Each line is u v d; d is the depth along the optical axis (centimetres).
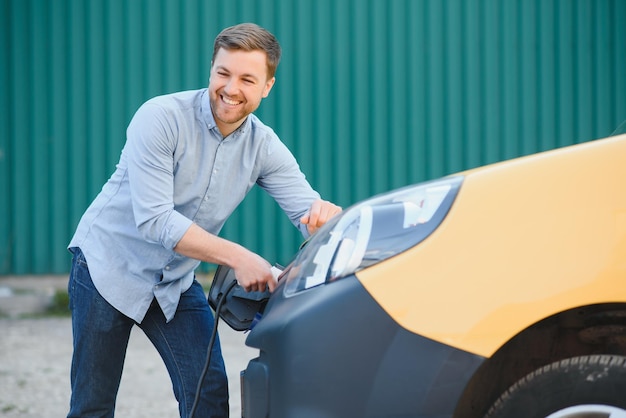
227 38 312
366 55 932
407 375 243
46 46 907
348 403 247
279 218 926
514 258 244
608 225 243
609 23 961
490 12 945
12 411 513
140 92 913
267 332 263
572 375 245
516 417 249
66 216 914
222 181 331
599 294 239
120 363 340
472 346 241
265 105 925
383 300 247
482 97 947
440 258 247
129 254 329
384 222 259
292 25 923
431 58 938
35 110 909
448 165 945
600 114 962
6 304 838
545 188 249
